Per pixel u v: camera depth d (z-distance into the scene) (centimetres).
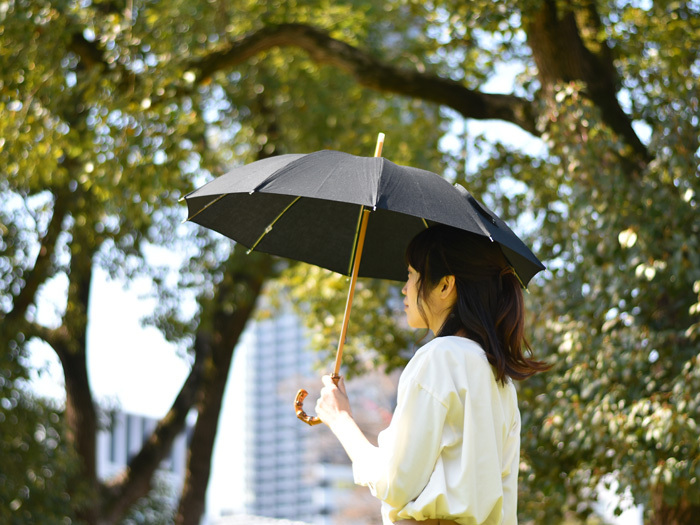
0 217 969
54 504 1005
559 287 652
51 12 789
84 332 1155
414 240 241
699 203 580
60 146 800
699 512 613
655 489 604
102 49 845
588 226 616
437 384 216
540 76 716
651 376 593
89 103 788
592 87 695
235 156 1232
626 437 562
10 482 948
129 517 1348
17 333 982
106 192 809
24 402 987
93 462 1152
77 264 1041
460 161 852
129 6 874
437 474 212
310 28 842
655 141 594
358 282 845
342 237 320
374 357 878
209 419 1227
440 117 1041
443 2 723
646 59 769
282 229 317
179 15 898
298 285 912
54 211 995
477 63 912
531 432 632
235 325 1223
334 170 239
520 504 667
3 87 779
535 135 739
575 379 590
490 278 234
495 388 225
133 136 769
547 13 683
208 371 1234
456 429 217
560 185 711
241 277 1152
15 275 978
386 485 212
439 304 236
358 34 943
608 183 605
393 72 798
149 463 1224
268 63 1135
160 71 795
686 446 563
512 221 796
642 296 598
